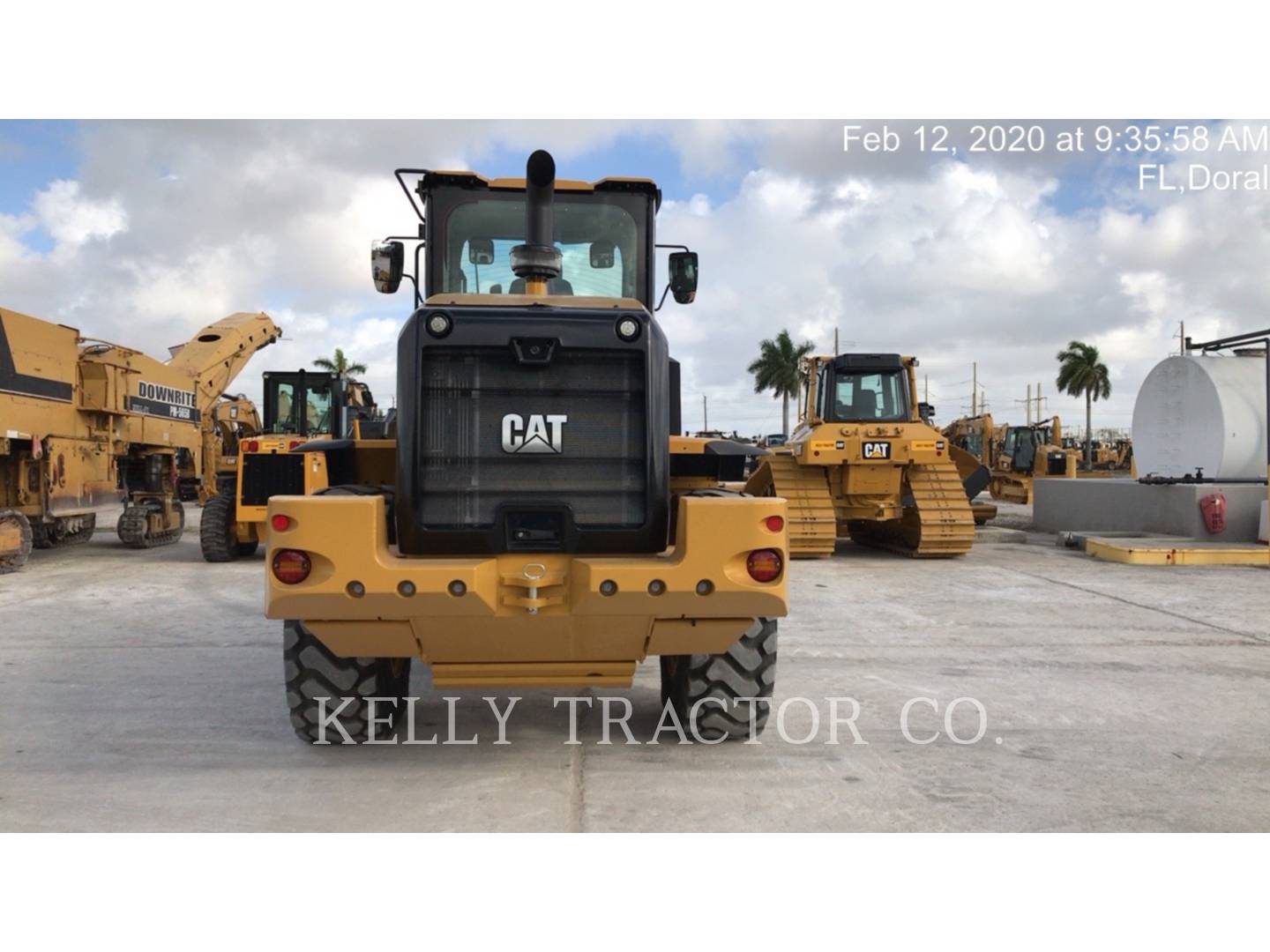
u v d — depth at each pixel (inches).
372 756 166.2
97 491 502.9
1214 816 141.1
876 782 154.6
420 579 139.5
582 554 148.6
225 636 280.1
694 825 136.8
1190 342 556.7
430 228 205.9
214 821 137.9
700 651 155.7
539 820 138.4
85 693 211.5
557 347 148.0
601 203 209.6
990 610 326.0
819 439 483.2
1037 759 166.6
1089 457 1736.0
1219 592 368.5
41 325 451.2
